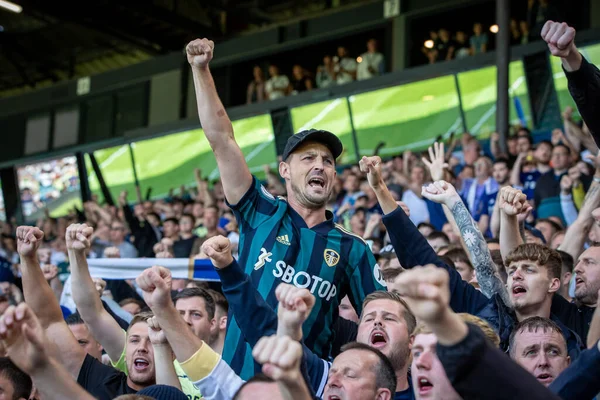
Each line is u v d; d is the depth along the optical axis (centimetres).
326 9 1452
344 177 939
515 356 301
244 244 329
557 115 1070
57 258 932
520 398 171
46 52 1775
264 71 1416
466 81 1162
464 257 460
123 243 831
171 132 1460
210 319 404
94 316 372
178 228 837
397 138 1219
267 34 1410
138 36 1582
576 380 204
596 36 1056
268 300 318
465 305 341
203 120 330
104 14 1527
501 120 848
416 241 343
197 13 1608
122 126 1571
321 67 1315
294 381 180
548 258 349
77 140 1619
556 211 690
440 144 450
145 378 359
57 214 1617
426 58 1270
